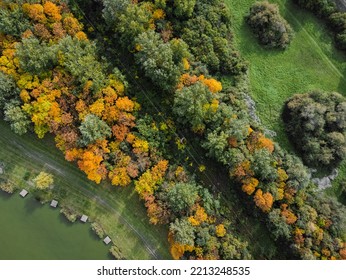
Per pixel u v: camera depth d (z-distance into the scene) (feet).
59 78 219.41
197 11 253.44
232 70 258.57
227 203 241.96
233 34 266.77
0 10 216.74
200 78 233.14
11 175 232.73
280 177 232.94
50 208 231.30
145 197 221.25
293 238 230.68
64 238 229.04
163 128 235.20
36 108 216.33
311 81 272.10
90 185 235.81
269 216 230.27
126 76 240.12
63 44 217.77
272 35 265.13
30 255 224.33
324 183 258.57
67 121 217.36
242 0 272.72
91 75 220.43
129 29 225.97
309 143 250.78
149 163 226.38
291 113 259.39
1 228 225.97
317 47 276.21
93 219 233.14
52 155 236.02
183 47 225.15
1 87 212.02
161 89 238.89
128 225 234.99
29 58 214.28
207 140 233.96
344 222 236.43
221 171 241.55
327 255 228.02
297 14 277.03
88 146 217.77
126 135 225.56
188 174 236.84
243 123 228.22
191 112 221.05
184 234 214.07
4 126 235.40
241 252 231.50
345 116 252.21
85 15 240.32
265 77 268.62
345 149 250.37
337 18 272.92
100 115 221.05
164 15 240.12
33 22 224.33
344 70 276.00
